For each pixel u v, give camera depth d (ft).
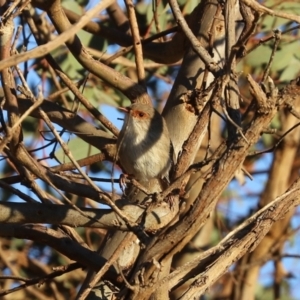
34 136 47.11
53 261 56.75
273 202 26.66
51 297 55.21
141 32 47.11
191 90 35.04
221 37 34.37
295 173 58.29
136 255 32.37
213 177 24.06
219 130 50.39
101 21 48.70
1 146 22.88
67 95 47.03
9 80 25.41
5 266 54.90
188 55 35.45
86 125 35.88
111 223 27.84
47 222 28.32
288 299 57.36
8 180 32.96
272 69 46.29
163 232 25.12
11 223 29.01
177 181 25.61
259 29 46.11
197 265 29.04
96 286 31.53
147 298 26.18
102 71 35.06
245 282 52.21
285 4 46.42
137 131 36.27
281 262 57.62
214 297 55.21
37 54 20.65
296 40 46.73
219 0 31.27
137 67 35.73
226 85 25.64
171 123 35.81
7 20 24.84
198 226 24.76
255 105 23.73
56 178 28.12
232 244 28.78
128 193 33.86
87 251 30.73
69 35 20.88
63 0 44.60
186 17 44.91
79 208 27.48
